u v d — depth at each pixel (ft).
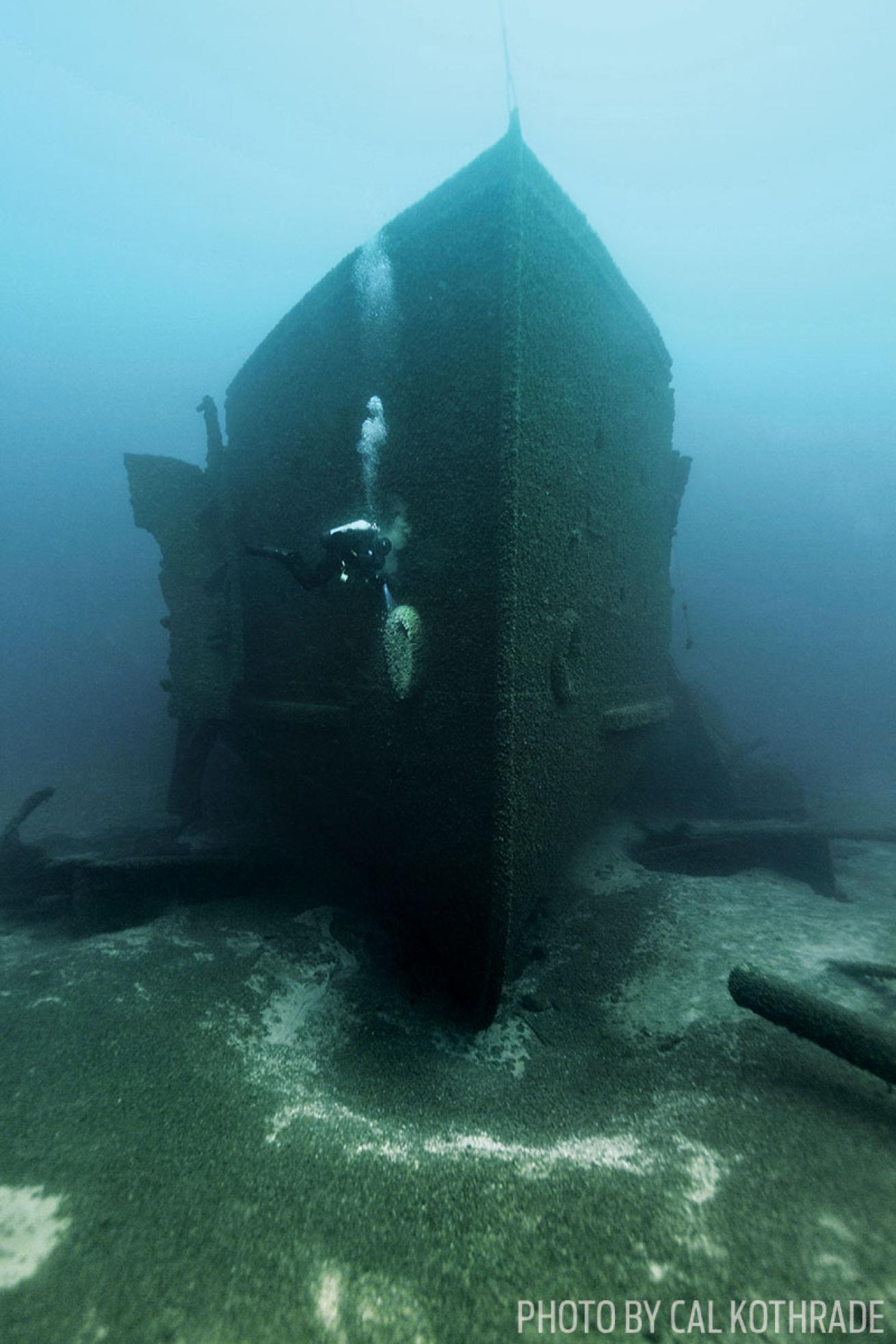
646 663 14.52
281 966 10.21
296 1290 4.91
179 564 14.44
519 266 8.28
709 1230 5.44
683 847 15.49
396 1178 6.06
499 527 8.27
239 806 19.17
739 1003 8.01
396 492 9.98
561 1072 8.08
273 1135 6.57
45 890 13.48
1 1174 5.91
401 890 10.83
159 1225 5.43
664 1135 6.70
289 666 12.69
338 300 11.06
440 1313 4.75
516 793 8.71
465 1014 9.21
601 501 11.25
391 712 10.21
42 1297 4.76
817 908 12.87
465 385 8.78
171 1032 8.20
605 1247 5.31
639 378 12.73
